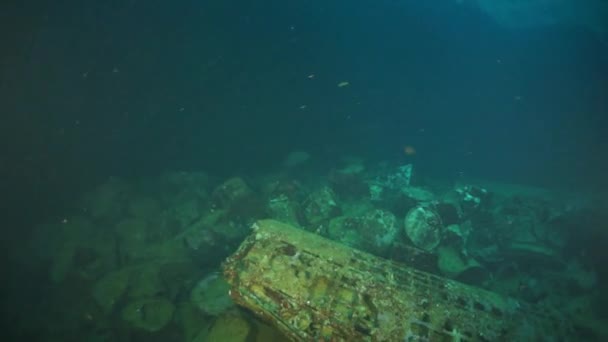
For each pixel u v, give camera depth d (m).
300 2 16.39
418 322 3.00
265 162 12.10
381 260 3.70
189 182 8.38
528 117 17.77
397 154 13.87
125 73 11.41
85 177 9.96
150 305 4.80
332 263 3.55
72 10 9.39
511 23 18.67
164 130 12.73
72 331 4.96
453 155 14.30
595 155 13.41
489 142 16.05
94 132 11.09
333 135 15.27
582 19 15.62
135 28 11.02
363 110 19.22
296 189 8.02
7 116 9.18
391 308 3.11
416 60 22.39
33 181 9.16
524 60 18.16
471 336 2.95
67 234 6.62
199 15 12.55
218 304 4.76
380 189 8.33
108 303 5.00
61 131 10.30
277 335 3.71
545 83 17.44
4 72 8.89
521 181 11.45
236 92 14.95
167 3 11.38
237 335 3.68
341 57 19.81
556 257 6.18
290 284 3.26
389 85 21.55
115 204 7.36
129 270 5.45
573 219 6.83
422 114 19.86
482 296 3.37
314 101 18.12
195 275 5.75
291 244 3.78
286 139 14.41
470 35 20.70
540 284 5.84
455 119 19.27
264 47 15.59
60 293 5.65
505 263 6.21
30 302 5.70
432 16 21.20
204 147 12.80
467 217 7.32
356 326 2.96
